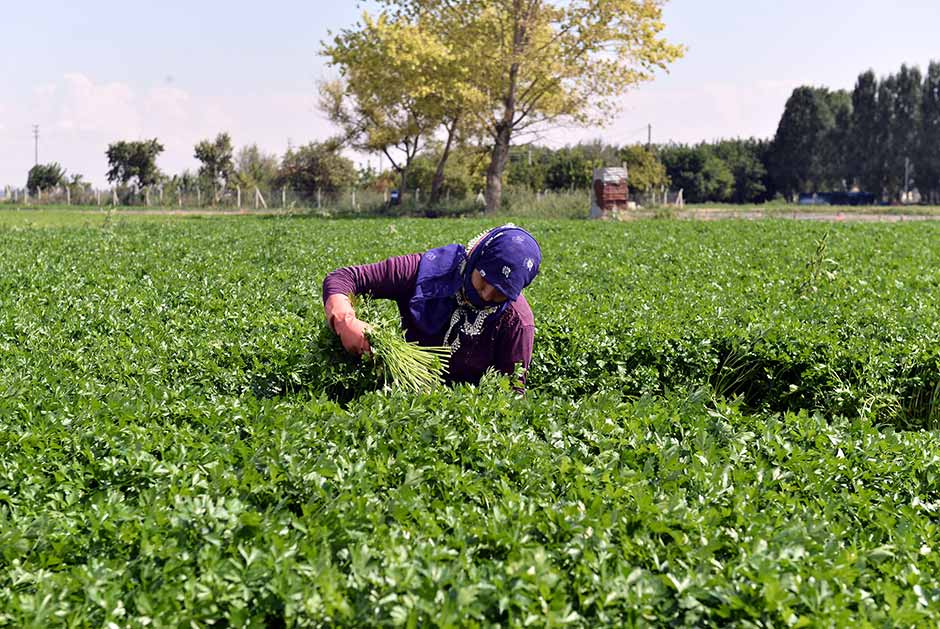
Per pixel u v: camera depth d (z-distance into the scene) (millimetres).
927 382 8594
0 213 52062
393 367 5203
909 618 3225
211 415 5172
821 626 3104
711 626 3285
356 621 3098
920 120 89438
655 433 5094
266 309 10055
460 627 3021
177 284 12570
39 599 3211
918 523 4312
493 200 52812
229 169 75312
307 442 4633
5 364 7051
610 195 47781
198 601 3209
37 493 4242
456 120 54531
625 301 11250
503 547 3625
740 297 12070
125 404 5305
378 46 48219
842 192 91688
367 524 3754
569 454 4762
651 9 47281
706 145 96625
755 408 8875
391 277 5332
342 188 76188
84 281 12750
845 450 5191
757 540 3645
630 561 3631
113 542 3760
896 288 13453
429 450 4594
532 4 49250
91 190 73750
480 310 5242
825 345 8820
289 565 3340
